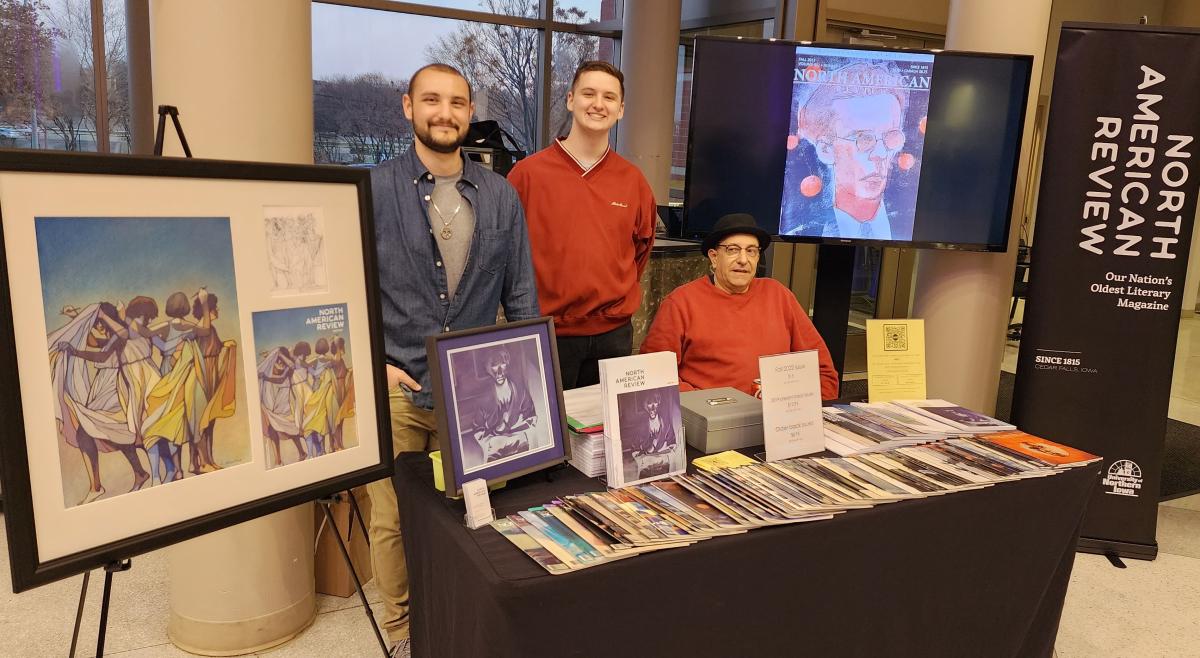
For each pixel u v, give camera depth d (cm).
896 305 588
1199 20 425
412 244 201
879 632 179
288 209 144
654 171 570
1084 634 261
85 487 119
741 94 290
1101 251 302
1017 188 322
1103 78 294
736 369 250
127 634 237
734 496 167
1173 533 345
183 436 130
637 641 145
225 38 204
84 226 118
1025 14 316
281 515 231
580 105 253
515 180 263
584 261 260
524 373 164
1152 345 304
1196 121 291
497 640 134
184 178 129
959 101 297
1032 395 315
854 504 167
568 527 149
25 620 240
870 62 291
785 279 539
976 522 185
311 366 148
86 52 418
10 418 110
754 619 159
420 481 170
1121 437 312
